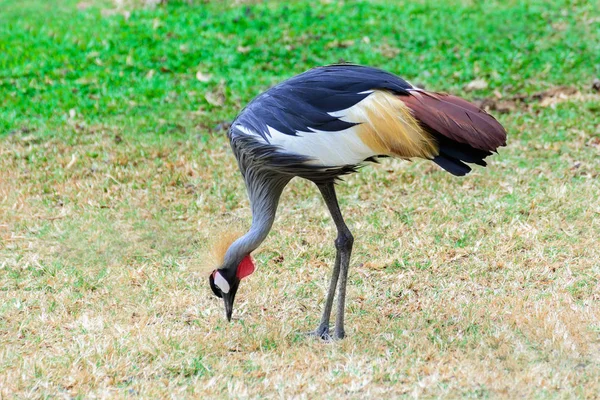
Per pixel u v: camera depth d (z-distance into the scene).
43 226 11.95
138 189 13.01
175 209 12.44
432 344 8.57
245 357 8.55
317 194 12.79
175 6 20.44
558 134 14.28
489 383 7.70
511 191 12.38
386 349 8.55
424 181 12.96
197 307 9.77
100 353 8.54
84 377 8.09
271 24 19.38
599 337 8.50
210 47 18.33
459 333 8.81
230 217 12.18
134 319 9.53
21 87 16.61
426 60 17.62
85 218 12.16
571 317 8.87
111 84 16.86
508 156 13.60
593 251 10.60
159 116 15.58
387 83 8.27
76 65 17.59
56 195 12.85
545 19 19.44
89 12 20.50
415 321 9.19
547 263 10.38
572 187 12.38
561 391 7.52
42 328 9.30
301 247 11.20
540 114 15.14
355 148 8.11
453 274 10.34
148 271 10.75
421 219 11.82
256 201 8.73
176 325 9.36
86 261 11.05
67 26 19.48
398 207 12.23
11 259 11.02
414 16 19.75
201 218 12.12
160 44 18.50
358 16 19.69
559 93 16.05
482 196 12.38
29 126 15.16
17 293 10.19
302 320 9.44
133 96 16.31
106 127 15.08
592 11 19.83
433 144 8.10
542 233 11.12
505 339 8.55
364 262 10.80
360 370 8.11
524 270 10.29
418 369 8.04
